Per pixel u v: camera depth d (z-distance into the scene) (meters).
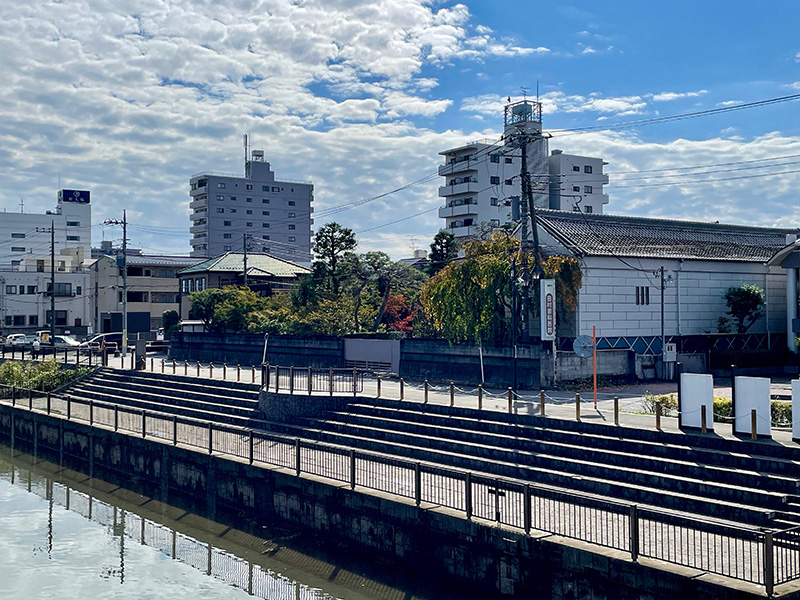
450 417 23.05
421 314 39.84
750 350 35.09
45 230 103.56
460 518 14.61
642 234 36.97
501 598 13.77
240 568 17.44
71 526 21.73
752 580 10.86
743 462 16.20
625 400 25.34
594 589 12.31
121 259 66.81
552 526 13.95
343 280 45.88
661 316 33.34
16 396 39.06
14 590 16.48
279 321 45.91
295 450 19.92
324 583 16.02
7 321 77.69
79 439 29.81
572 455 18.88
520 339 31.08
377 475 18.44
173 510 23.14
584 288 31.94
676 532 13.62
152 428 27.17
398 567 15.85
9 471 30.53
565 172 77.62
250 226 115.19
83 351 50.22
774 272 38.75
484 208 75.19
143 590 16.39
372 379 34.03
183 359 49.12
